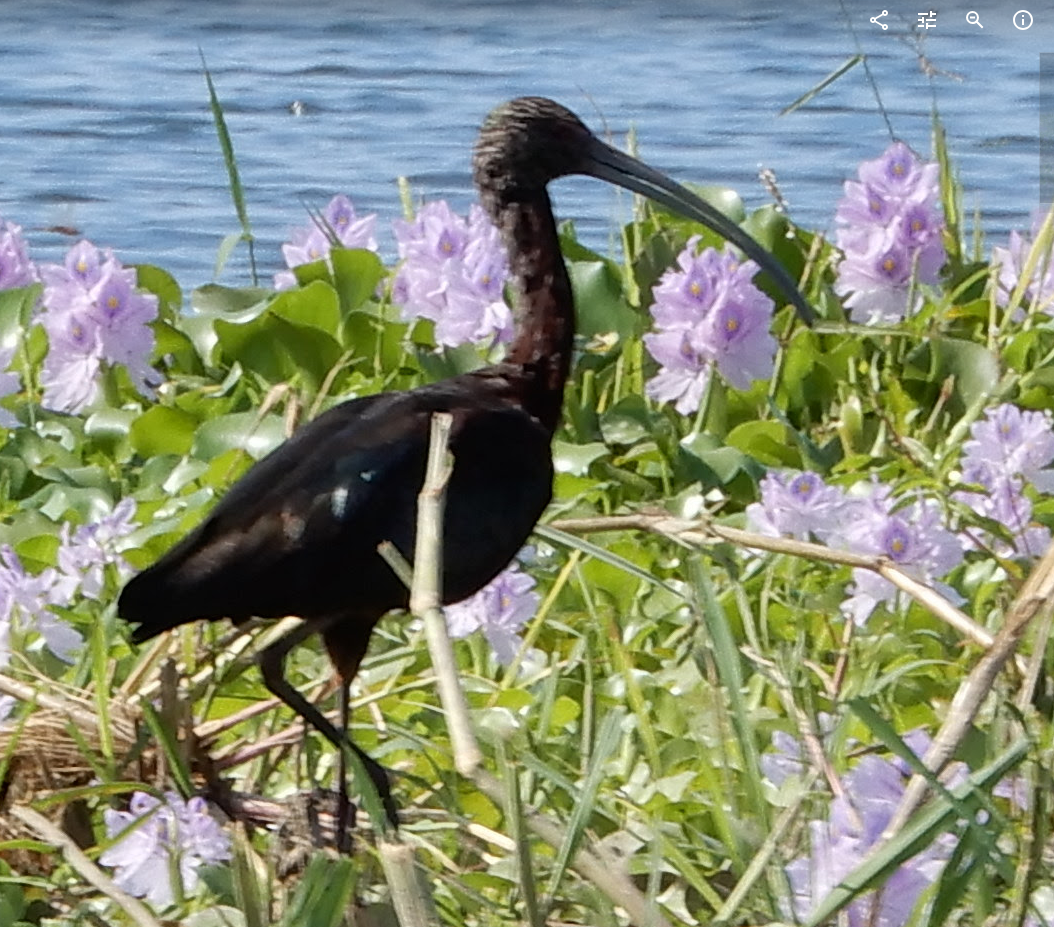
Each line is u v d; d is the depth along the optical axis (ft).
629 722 31.50
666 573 37.96
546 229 35.35
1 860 28.40
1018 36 89.86
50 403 43.68
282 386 37.93
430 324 46.29
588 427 43.47
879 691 32.14
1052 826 27.27
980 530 36.99
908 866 25.55
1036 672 25.68
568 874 27.40
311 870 23.22
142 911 25.55
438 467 24.23
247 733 33.30
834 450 43.93
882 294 45.16
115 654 33.47
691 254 42.11
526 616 33.91
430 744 30.27
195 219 68.08
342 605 30.60
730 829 26.17
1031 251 45.29
